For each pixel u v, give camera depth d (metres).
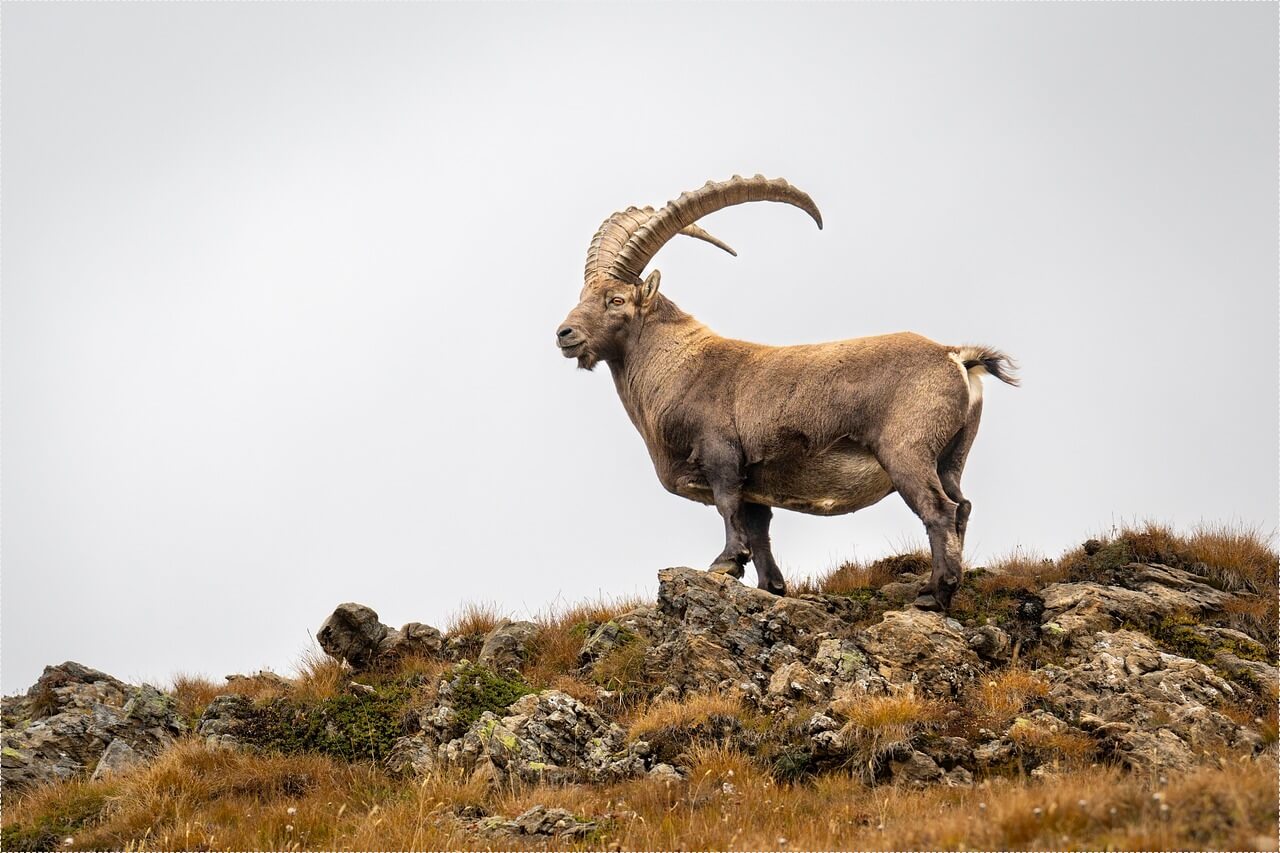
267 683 45.91
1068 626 39.62
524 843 31.19
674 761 35.31
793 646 39.97
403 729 39.19
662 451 45.66
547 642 43.44
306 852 32.09
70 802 36.59
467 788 34.47
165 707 41.81
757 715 36.69
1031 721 34.38
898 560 46.88
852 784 32.97
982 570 45.19
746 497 44.41
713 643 39.75
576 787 34.47
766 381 43.22
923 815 29.41
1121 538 45.31
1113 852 25.09
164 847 32.88
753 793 32.62
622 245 48.09
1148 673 36.38
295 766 37.62
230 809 35.09
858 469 42.22
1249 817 25.83
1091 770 31.44
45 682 44.84
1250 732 33.41
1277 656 38.81
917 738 33.81
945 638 38.56
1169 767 31.62
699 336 45.88
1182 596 41.47
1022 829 26.80
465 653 44.66
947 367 40.81
